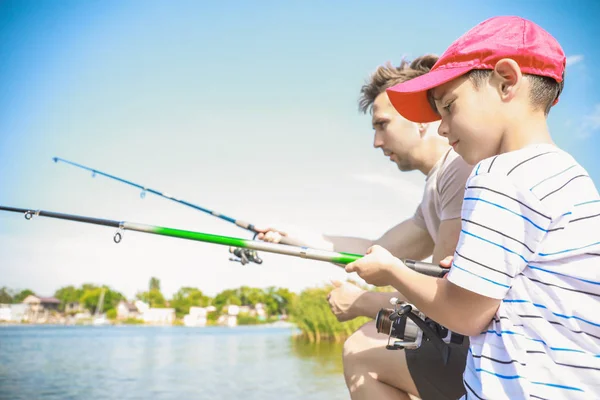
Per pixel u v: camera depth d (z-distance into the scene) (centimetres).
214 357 819
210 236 144
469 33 106
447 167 158
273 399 454
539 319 90
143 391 503
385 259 107
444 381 127
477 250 92
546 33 104
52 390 509
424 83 105
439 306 97
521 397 88
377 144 189
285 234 206
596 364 86
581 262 90
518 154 96
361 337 141
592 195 94
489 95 102
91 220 175
